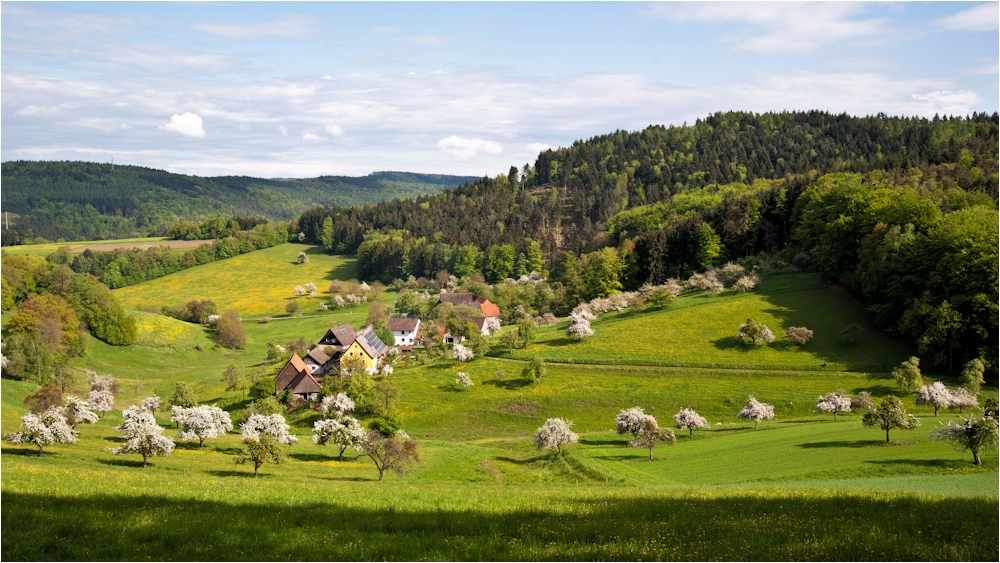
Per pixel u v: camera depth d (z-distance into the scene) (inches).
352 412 3838.6
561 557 973.2
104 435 3038.9
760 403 3518.7
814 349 4234.7
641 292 5846.5
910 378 3521.2
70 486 1352.1
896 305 4367.6
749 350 4308.6
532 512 1212.5
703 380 4005.9
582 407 3821.4
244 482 1651.1
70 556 941.2
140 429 2349.9
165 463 2409.0
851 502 1262.3
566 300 6988.2
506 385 4138.8
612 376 4158.5
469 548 1010.1
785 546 1005.8
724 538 1051.3
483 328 5880.9
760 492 1481.3
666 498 1395.2
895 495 1363.2
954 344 3772.1
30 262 6156.5
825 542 1018.7
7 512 1087.6
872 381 3784.5
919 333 3981.3
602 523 1131.9
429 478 2556.6
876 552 981.2
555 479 2630.4
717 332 4626.0
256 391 4296.3
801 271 5713.6
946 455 2310.5
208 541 1018.7
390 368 4463.6
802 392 3730.3
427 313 7140.8
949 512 1171.9
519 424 3673.7
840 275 5265.8
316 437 2851.9
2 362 4252.0
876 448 2529.5
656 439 2874.0
